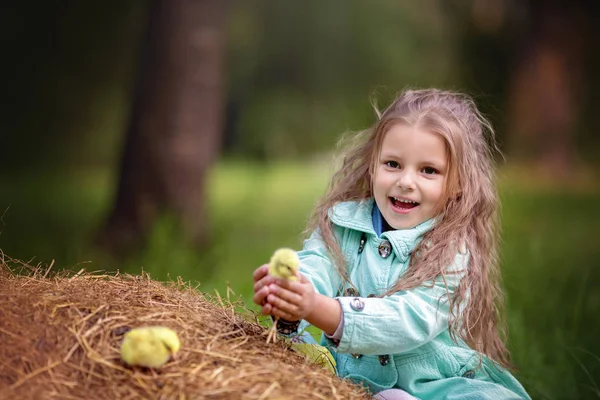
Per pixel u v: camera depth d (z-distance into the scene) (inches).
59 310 125.2
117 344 120.1
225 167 1019.9
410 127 156.2
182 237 385.1
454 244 152.9
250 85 1080.2
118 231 403.2
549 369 229.6
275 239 452.1
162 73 415.2
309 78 1053.8
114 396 110.8
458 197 159.3
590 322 273.6
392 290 149.4
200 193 418.0
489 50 990.4
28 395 108.7
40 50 814.5
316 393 119.8
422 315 143.3
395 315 140.8
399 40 991.6
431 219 157.6
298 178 866.1
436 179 156.1
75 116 874.1
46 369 113.4
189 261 342.6
